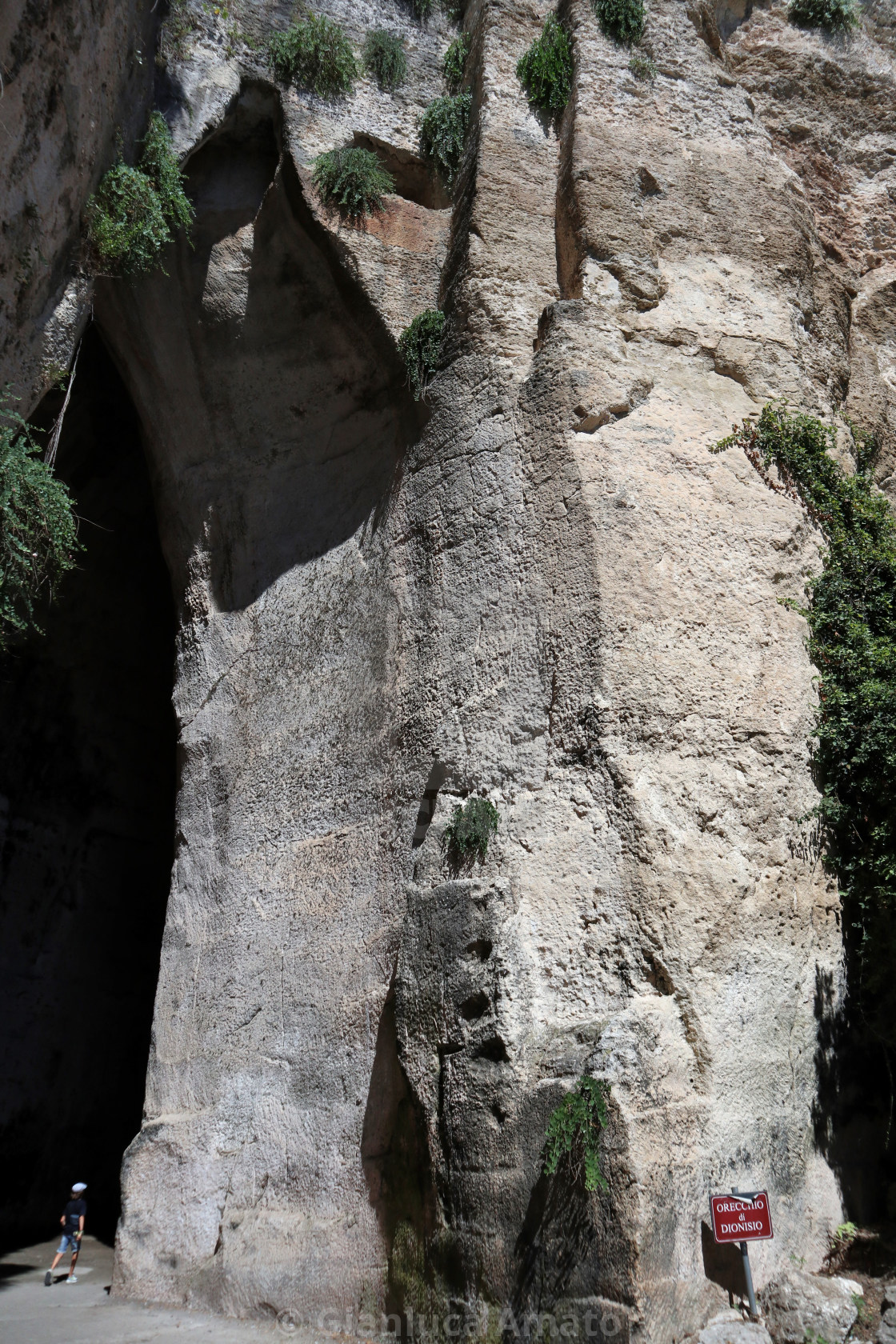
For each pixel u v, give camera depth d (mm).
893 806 6684
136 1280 8148
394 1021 6750
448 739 7527
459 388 8438
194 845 9656
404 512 8633
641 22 9289
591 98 8891
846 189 10500
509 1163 5719
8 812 13586
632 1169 5238
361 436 9539
